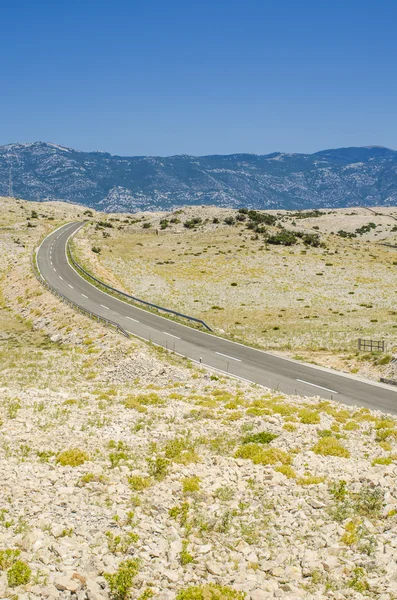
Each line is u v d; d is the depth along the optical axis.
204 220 160.75
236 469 19.84
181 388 35.78
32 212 178.12
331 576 13.12
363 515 16.36
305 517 16.11
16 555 13.09
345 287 96.88
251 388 35.94
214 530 15.49
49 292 71.44
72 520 15.23
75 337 53.44
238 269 108.69
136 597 12.09
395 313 76.94
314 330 64.94
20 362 46.03
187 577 12.90
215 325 69.88
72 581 12.30
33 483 17.56
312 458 21.12
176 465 19.83
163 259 117.81
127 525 15.29
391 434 24.38
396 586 12.54
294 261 115.19
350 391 36.88
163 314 65.06
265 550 14.45
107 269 103.56
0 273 91.44
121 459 20.48
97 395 32.50
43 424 24.56
